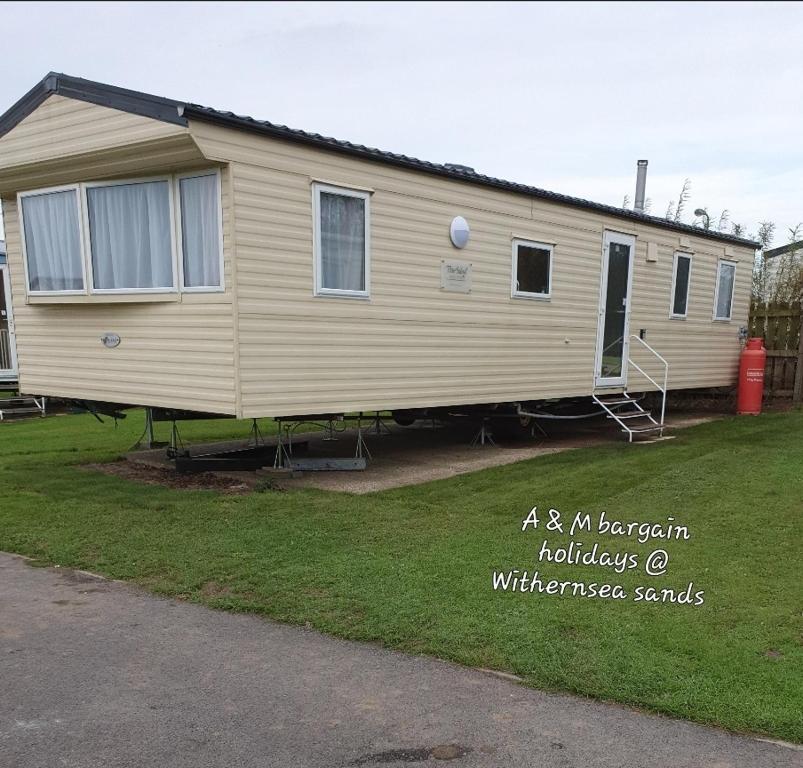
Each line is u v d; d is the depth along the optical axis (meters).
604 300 9.88
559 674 3.05
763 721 2.68
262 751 2.59
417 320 7.39
